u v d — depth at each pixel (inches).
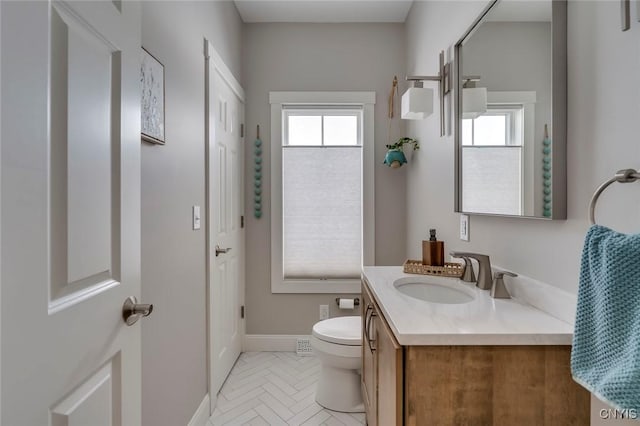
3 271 18.7
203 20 69.4
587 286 27.1
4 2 18.7
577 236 35.2
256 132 103.8
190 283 62.6
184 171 60.1
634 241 24.1
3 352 18.6
